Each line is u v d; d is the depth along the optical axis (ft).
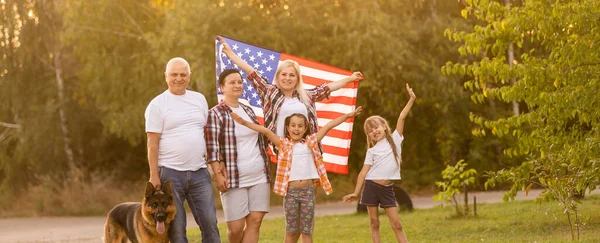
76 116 94.27
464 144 93.71
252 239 24.17
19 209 77.82
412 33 80.59
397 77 82.07
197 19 74.38
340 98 29.48
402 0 84.94
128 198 78.95
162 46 77.71
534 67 35.63
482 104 90.12
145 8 88.94
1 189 87.10
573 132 36.73
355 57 77.30
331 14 81.66
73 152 95.04
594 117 35.60
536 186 82.02
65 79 96.37
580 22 34.78
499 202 62.34
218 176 23.75
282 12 81.35
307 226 24.63
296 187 24.48
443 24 82.74
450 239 36.81
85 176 88.89
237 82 24.23
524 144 37.40
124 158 100.07
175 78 22.98
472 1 37.81
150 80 83.56
